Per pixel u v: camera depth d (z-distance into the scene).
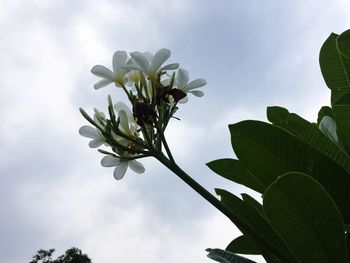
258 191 0.50
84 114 0.43
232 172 0.50
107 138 0.42
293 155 0.41
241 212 0.43
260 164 0.42
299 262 0.36
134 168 0.45
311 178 0.35
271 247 0.37
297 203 0.36
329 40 0.57
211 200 0.39
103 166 0.44
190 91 0.44
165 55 0.42
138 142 0.41
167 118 0.41
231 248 0.55
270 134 0.42
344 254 0.36
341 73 0.57
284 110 0.63
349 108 0.42
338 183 0.41
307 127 0.48
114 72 0.44
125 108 0.44
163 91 0.41
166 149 0.40
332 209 0.35
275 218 0.36
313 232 0.36
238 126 0.42
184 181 0.40
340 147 0.50
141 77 0.42
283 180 0.35
